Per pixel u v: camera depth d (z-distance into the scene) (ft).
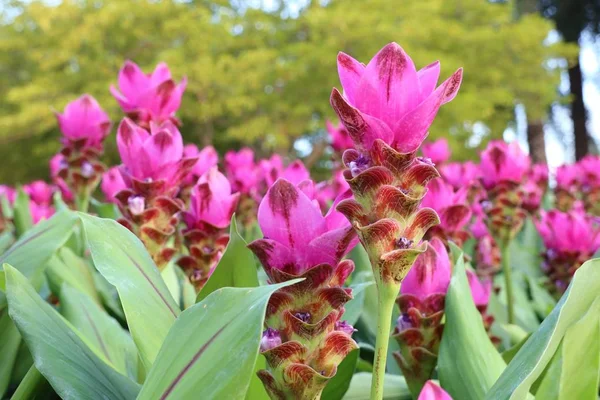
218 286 2.14
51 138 22.15
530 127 26.55
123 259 2.06
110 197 4.49
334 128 4.73
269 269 1.82
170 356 1.69
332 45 18.30
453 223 3.26
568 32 31.58
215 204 2.78
